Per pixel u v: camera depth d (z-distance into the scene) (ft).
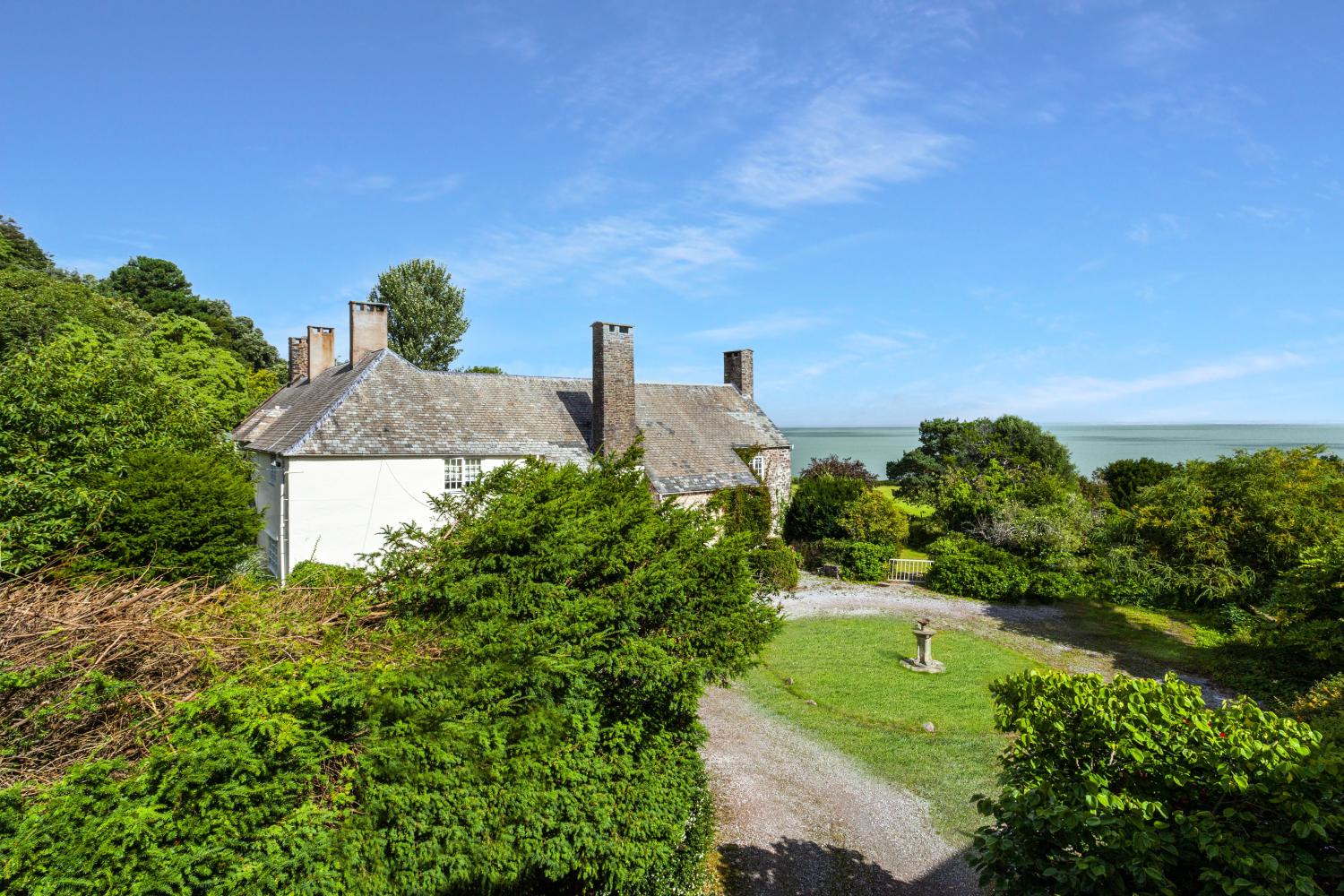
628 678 26.84
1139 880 15.55
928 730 43.78
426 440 72.79
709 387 106.11
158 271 178.40
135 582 23.16
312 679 18.94
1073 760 20.16
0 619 19.66
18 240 145.59
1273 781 15.90
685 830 28.53
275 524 71.67
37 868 13.14
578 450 81.35
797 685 51.08
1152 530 75.00
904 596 79.10
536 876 25.84
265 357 187.11
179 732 16.38
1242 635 57.26
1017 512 86.38
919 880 29.81
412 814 19.19
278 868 16.02
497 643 22.21
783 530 103.50
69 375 51.52
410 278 154.71
